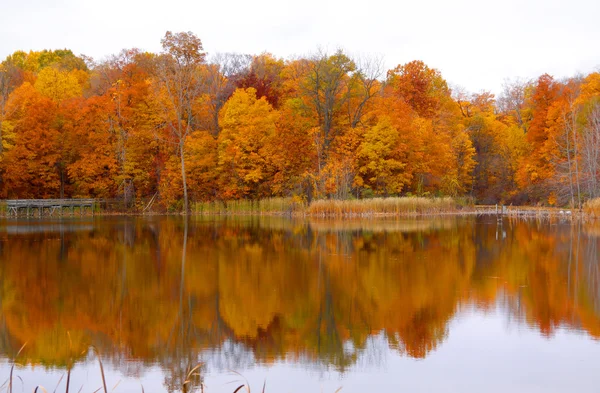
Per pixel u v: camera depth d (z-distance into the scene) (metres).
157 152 56.19
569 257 23.78
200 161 54.41
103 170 53.62
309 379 10.48
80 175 53.50
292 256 23.95
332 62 55.53
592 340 12.50
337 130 55.94
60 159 53.56
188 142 54.06
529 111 77.75
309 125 55.56
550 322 13.88
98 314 14.84
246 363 11.37
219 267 21.38
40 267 21.42
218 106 61.38
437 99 68.31
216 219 45.22
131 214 52.75
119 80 53.78
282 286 18.02
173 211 54.34
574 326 13.54
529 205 63.12
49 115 52.06
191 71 54.94
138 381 10.55
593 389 9.92
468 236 31.31
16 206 48.59
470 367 10.98
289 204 50.97
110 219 45.75
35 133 51.28
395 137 53.19
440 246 27.08
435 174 57.75
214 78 67.00
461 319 14.18
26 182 53.19
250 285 18.20
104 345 12.51
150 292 17.30
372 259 23.16
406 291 17.27
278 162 53.22
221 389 10.12
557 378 10.38
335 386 10.17
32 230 35.12
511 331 13.21
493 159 70.56
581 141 51.03
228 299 16.34
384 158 54.03
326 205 47.12
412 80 65.88
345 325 13.76
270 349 12.17
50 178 52.59
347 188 49.25
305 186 52.31
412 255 24.22
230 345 12.42
